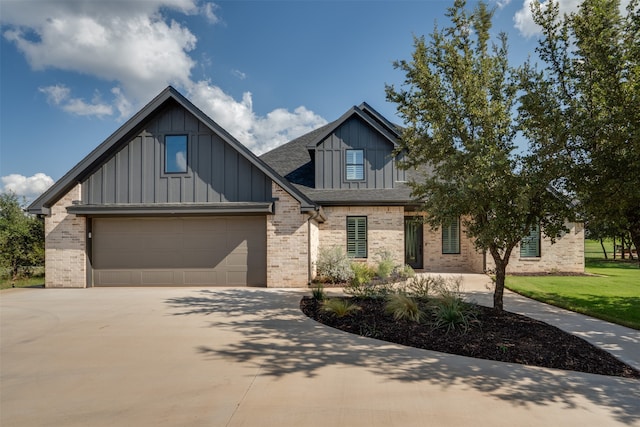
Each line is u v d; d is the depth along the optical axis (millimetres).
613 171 6145
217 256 13180
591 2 6855
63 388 4418
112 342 6301
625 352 5723
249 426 3479
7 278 18750
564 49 7250
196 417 3668
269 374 4812
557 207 6789
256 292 11555
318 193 15945
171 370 4977
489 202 6891
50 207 13219
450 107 7766
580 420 3609
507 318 7363
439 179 8164
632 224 6789
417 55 7863
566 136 6316
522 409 3832
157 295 11117
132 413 3770
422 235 16828
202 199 13172
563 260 15656
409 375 4762
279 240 12781
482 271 15461
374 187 16219
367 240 15539
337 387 4387
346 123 16469
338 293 11164
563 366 5113
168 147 13359
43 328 7305
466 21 7785
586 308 8820
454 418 3641
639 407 3902
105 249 13359
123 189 13320
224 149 13227
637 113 5824
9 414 3781
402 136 8453
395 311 7523
